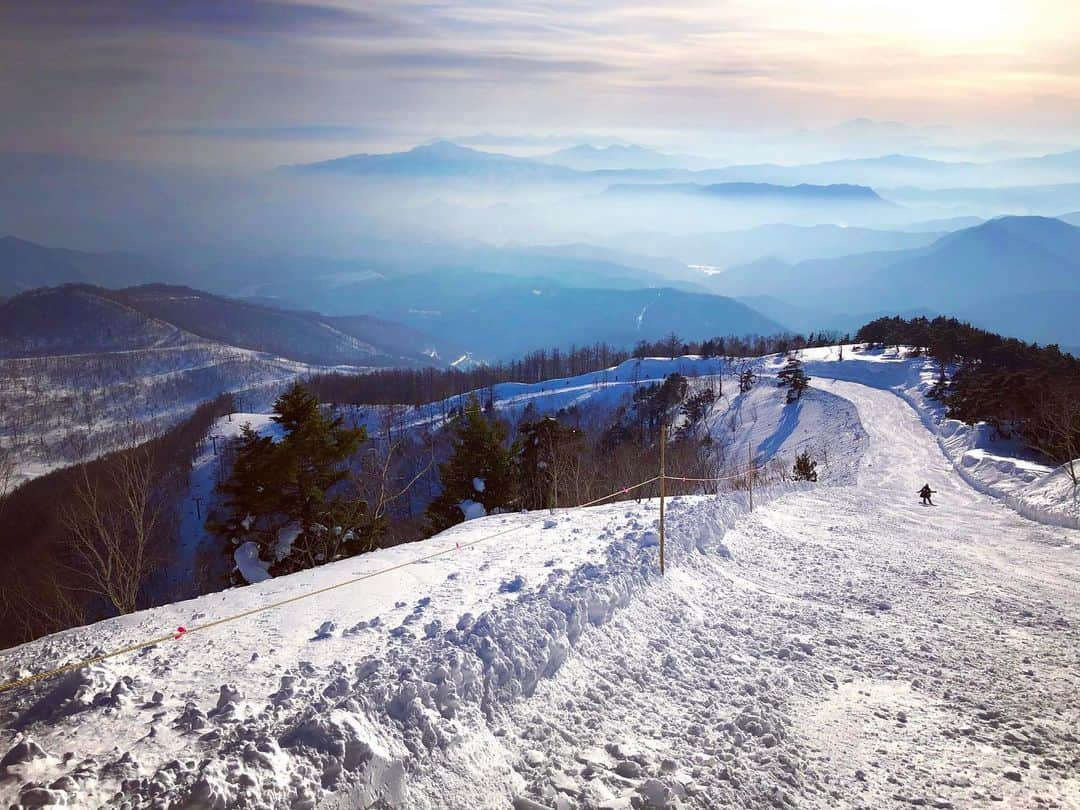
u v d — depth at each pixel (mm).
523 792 5430
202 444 87000
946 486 46031
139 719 5840
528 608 8156
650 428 98938
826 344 156375
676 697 7562
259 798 4402
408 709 5672
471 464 31281
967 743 7055
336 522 24266
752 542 16750
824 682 8430
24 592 23281
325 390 135000
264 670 6977
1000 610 12430
